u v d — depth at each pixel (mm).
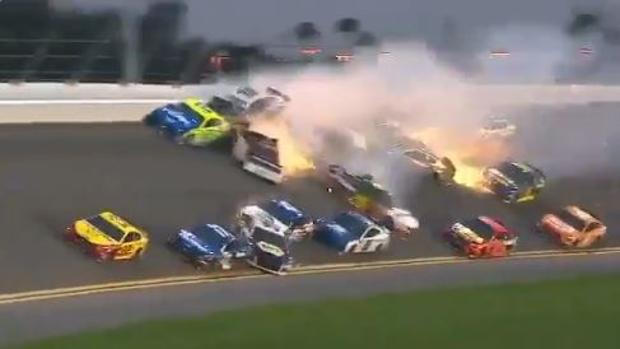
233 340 144125
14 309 144375
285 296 167625
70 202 186250
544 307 181375
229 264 175250
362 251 195375
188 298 159625
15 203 180500
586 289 197375
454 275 195000
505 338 161875
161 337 142000
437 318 166750
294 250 189875
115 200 191500
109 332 141500
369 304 169500
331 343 148250
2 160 197375
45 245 167375
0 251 162000
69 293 153125
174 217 190625
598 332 171875
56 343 135250
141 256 171375
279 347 143625
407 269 193625
